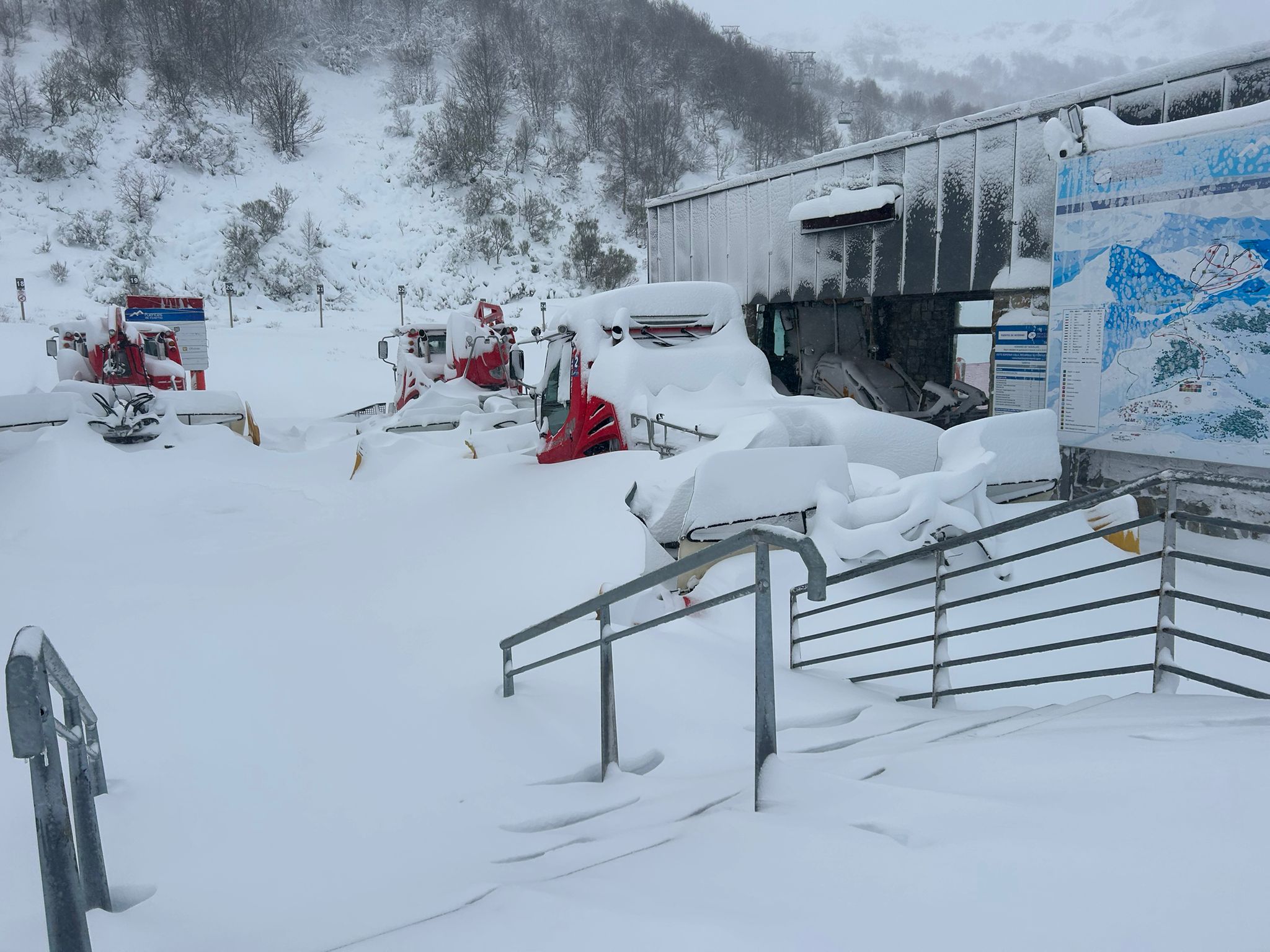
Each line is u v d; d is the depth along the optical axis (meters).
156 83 66.44
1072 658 5.70
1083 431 9.59
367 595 7.57
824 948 1.52
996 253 10.88
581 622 6.19
